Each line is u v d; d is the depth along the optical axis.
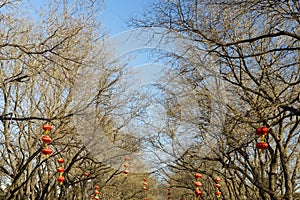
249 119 9.64
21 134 14.44
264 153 14.44
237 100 11.11
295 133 12.70
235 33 10.29
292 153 12.48
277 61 10.97
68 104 11.92
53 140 12.98
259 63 10.73
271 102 9.70
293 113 8.64
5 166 17.05
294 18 8.66
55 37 10.40
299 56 10.80
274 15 9.05
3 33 10.30
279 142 11.23
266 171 13.34
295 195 13.24
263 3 8.91
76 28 10.58
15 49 10.62
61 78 11.48
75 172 18.48
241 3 8.60
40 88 13.98
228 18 9.71
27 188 14.80
